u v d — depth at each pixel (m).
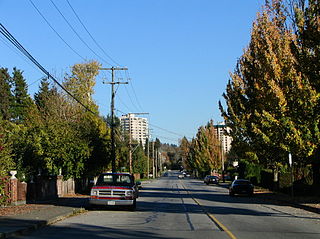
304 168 40.00
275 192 39.22
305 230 14.66
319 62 23.38
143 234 13.50
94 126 40.16
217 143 98.50
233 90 36.00
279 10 28.94
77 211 20.94
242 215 20.03
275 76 27.41
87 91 59.19
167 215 19.92
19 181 24.61
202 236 13.09
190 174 164.50
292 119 26.44
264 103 29.09
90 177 43.91
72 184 37.53
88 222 16.92
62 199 30.14
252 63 32.97
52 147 32.06
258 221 17.41
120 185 22.64
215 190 52.53
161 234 13.51
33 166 29.52
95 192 22.14
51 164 32.03
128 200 22.02
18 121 66.06
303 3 25.48
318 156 28.22
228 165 107.38
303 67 24.55
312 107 25.05
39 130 32.16
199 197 36.31
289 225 16.06
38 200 27.50
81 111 49.41
